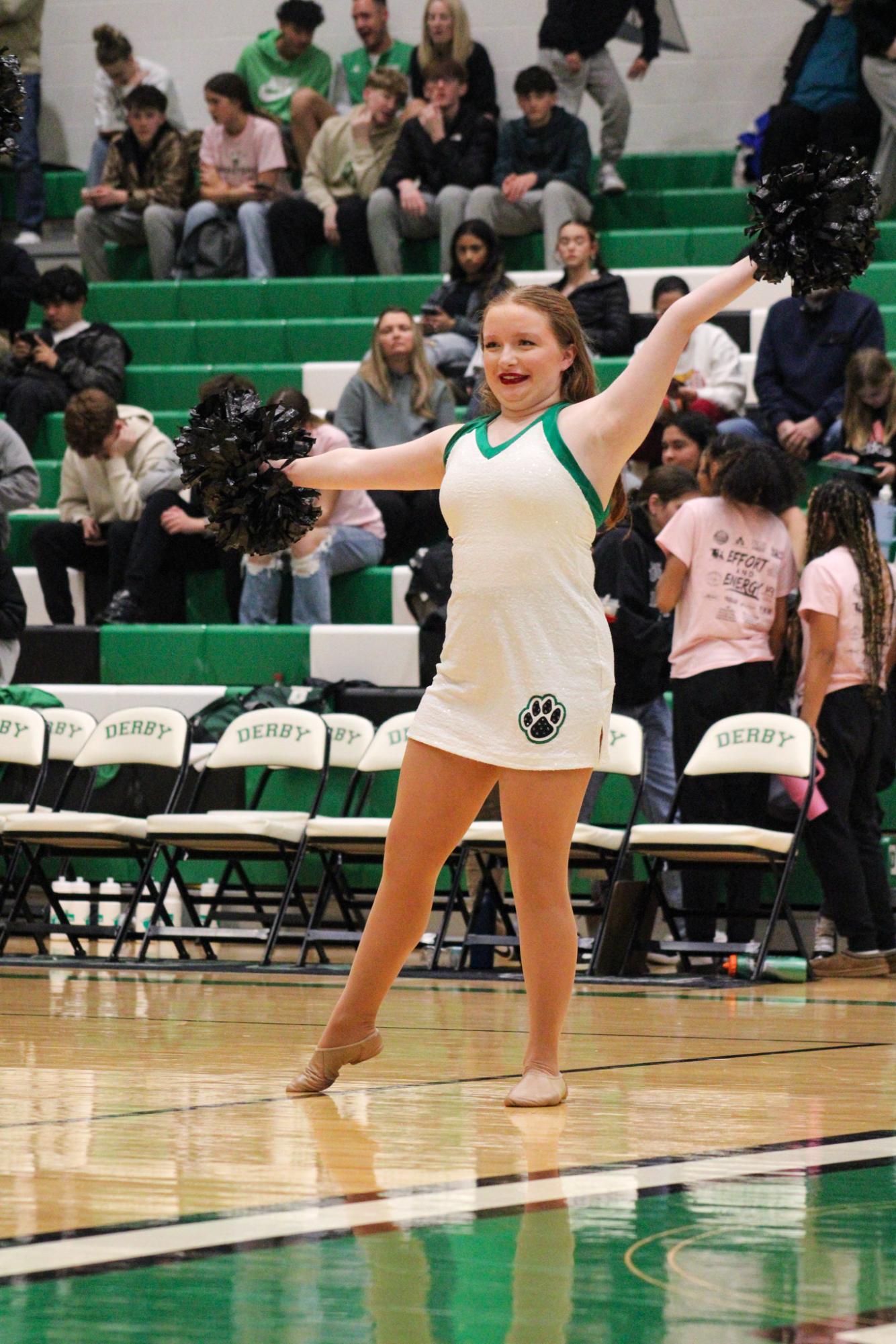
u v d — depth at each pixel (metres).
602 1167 4.19
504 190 18.88
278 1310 2.89
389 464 5.68
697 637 11.34
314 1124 4.86
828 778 11.10
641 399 5.31
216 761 11.89
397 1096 5.46
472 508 5.38
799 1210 3.70
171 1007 8.32
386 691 13.51
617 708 12.21
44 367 17.66
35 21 21.97
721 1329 2.79
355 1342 2.72
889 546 13.14
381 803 13.00
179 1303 2.93
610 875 11.07
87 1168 4.14
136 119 20.06
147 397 18.08
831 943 12.09
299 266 19.67
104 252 20.41
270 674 14.25
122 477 15.34
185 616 15.58
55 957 11.52
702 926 11.53
